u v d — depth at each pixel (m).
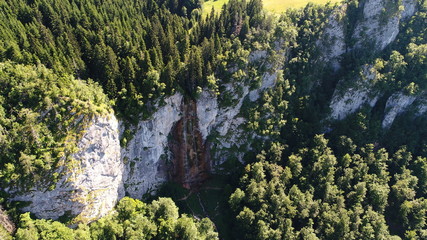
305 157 116.44
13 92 72.00
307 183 109.12
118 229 80.31
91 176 79.31
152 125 94.88
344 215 95.31
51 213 75.00
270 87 118.62
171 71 91.19
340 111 126.69
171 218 89.88
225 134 115.62
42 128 72.06
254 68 110.06
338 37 127.38
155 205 91.75
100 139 80.12
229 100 106.62
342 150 119.25
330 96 130.25
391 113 125.12
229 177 118.75
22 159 67.75
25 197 70.56
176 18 117.69
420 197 113.31
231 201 101.81
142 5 121.69
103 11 110.75
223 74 103.88
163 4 123.00
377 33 127.19
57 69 79.06
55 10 100.50
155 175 105.81
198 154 113.44
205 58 102.25
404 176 112.81
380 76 122.31
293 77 123.62
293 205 101.50
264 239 93.94
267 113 117.31
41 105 72.81
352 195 106.25
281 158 116.81
